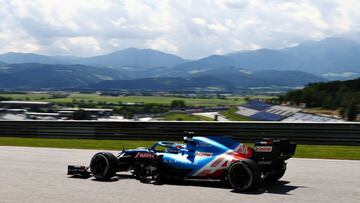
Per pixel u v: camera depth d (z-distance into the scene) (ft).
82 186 32.53
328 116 333.01
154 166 33.65
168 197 28.25
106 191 30.53
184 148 33.58
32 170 40.60
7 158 49.73
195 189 30.89
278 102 574.15
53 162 46.19
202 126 65.72
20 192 30.40
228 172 30.07
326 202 26.48
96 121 72.59
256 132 62.54
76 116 485.97
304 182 33.53
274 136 61.36
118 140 71.00
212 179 31.48
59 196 28.96
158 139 68.39
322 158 48.93
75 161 46.96
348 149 54.90
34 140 73.51
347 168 40.96
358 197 27.91
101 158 35.17
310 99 473.67
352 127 57.47
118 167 35.78
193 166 31.99
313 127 59.41
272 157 30.17
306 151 54.13
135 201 27.25
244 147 31.45
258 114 495.00
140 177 34.78
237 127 63.57
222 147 31.89
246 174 29.40
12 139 75.51
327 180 34.37
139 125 69.82
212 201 26.89
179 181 34.37
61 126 74.95
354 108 303.27
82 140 72.02
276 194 28.86
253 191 29.89
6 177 36.78
